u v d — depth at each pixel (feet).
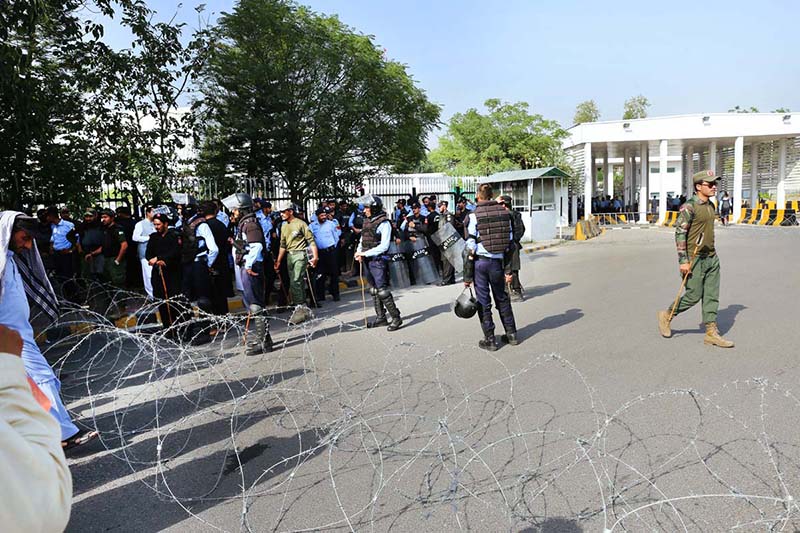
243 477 11.69
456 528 9.44
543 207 71.87
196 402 16.43
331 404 15.49
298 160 47.39
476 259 20.12
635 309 26.08
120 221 31.40
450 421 13.75
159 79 36.37
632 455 11.56
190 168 48.52
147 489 11.50
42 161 30.89
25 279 14.23
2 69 24.59
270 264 31.12
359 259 24.63
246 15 44.04
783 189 106.01
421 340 22.38
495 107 104.53
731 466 10.95
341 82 48.70
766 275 34.76
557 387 15.84
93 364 21.22
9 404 3.87
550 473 11.04
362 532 9.48
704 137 98.48
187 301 23.85
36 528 3.56
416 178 62.75
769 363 17.16
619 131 100.58
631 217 114.42
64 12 30.45
